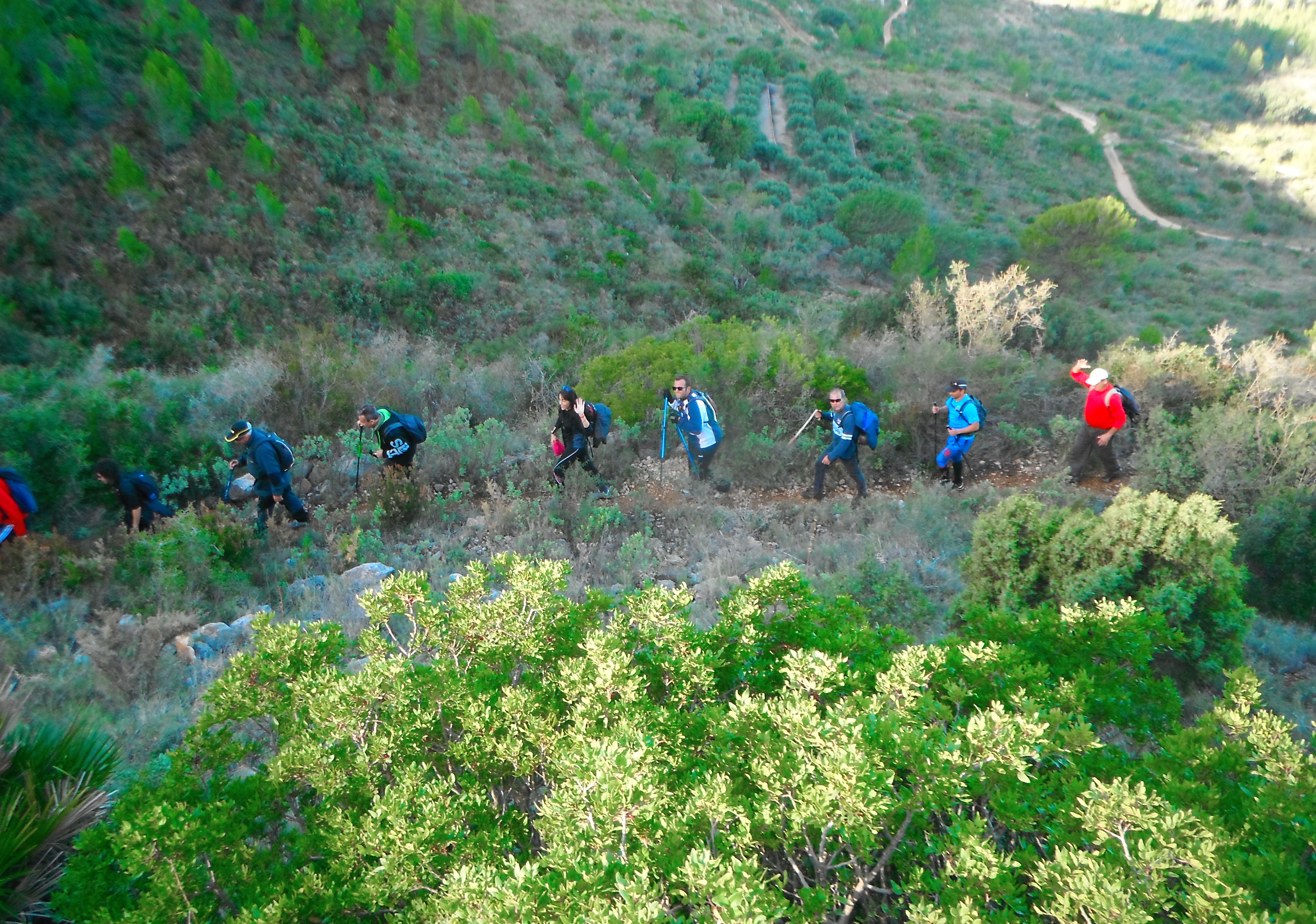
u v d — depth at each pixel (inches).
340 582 250.8
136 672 185.2
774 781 89.7
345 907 90.6
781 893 84.1
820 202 1252.5
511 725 111.8
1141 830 85.4
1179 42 3503.9
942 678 123.8
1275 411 360.8
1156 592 195.8
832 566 280.4
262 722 160.4
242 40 910.4
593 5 1662.2
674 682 125.7
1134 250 1342.3
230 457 351.6
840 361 422.9
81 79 710.5
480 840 94.0
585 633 138.7
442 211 850.8
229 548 262.7
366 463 359.3
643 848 83.4
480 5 1398.9
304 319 645.3
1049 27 3307.1
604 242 903.7
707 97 1464.1
